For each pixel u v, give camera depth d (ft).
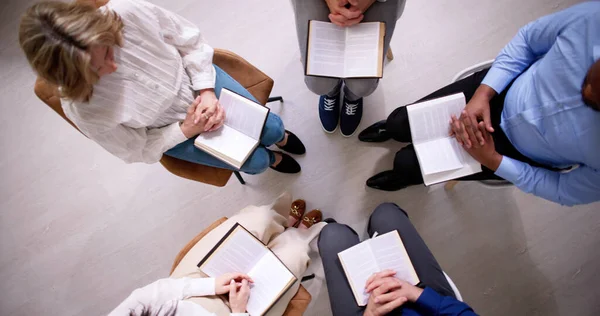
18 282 6.22
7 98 6.56
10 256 6.26
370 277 4.03
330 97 5.51
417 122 4.12
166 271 6.14
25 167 6.38
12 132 6.48
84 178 6.33
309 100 6.32
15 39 6.70
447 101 4.06
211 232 4.36
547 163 3.82
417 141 4.12
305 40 4.50
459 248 5.81
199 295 3.84
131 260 6.17
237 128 4.33
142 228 6.21
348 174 6.09
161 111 4.00
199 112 4.10
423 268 4.15
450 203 5.90
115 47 3.43
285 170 5.99
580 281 5.54
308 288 5.86
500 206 5.82
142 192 6.27
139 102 3.76
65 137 6.43
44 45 2.74
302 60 4.77
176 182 6.28
